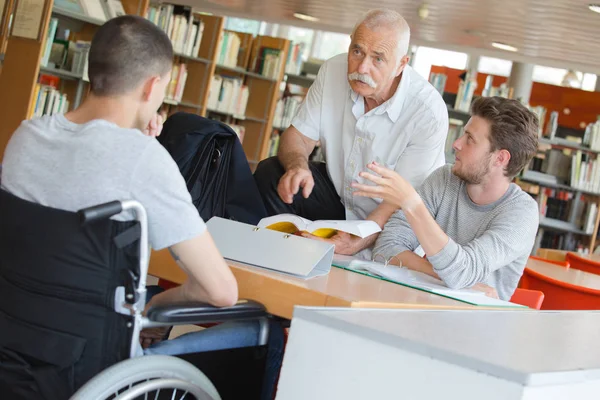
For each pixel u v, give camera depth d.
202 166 2.61
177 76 7.63
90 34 6.36
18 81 5.71
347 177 3.10
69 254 1.45
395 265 2.48
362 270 2.25
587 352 1.44
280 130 9.95
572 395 1.20
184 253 1.52
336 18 9.62
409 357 1.20
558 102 9.53
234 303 1.61
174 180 1.50
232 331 1.78
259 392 1.82
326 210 3.21
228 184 2.71
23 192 1.52
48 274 1.46
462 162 2.46
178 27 7.47
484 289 2.39
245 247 2.01
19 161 1.54
